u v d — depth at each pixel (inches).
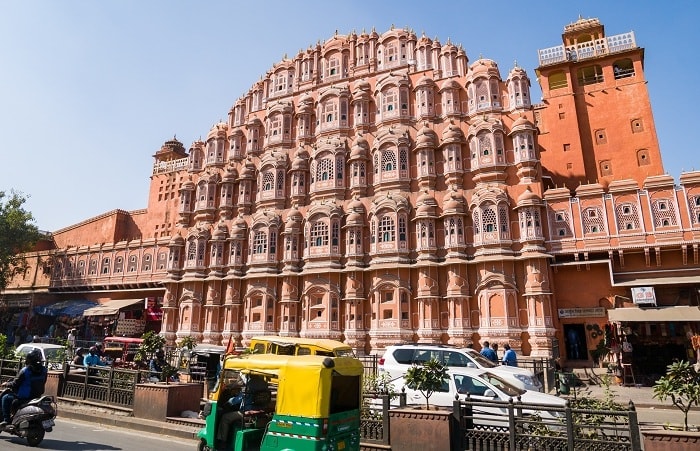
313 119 1550.2
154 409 576.7
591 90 1401.3
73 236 2193.7
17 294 2026.3
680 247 1017.5
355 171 1391.5
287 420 327.0
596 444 359.3
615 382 928.3
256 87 1724.9
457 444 407.5
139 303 1731.1
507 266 1130.0
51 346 909.8
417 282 1221.1
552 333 1053.2
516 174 1205.7
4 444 450.3
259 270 1429.6
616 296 1061.1
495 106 1278.3
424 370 465.1
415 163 1332.4
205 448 388.2
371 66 1512.1
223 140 1712.6
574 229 1112.2
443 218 1235.2
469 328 1133.7
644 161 1288.1
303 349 652.7
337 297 1301.7
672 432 325.1
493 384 527.5
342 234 1364.4
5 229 1875.0
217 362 924.6
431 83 1374.3
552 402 489.1
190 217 1681.8
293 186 1482.5
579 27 1576.0
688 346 964.0
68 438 494.6
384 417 438.9
